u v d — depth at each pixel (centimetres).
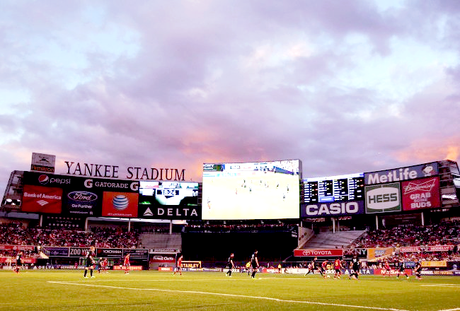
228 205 10369
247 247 10588
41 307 1641
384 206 9319
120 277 4538
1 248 9038
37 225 10806
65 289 2527
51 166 10294
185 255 10675
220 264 10231
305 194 10188
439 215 9688
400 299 2148
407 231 9300
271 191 10256
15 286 2773
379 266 8362
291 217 10056
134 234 11019
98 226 11562
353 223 11006
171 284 3222
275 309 1652
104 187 10456
